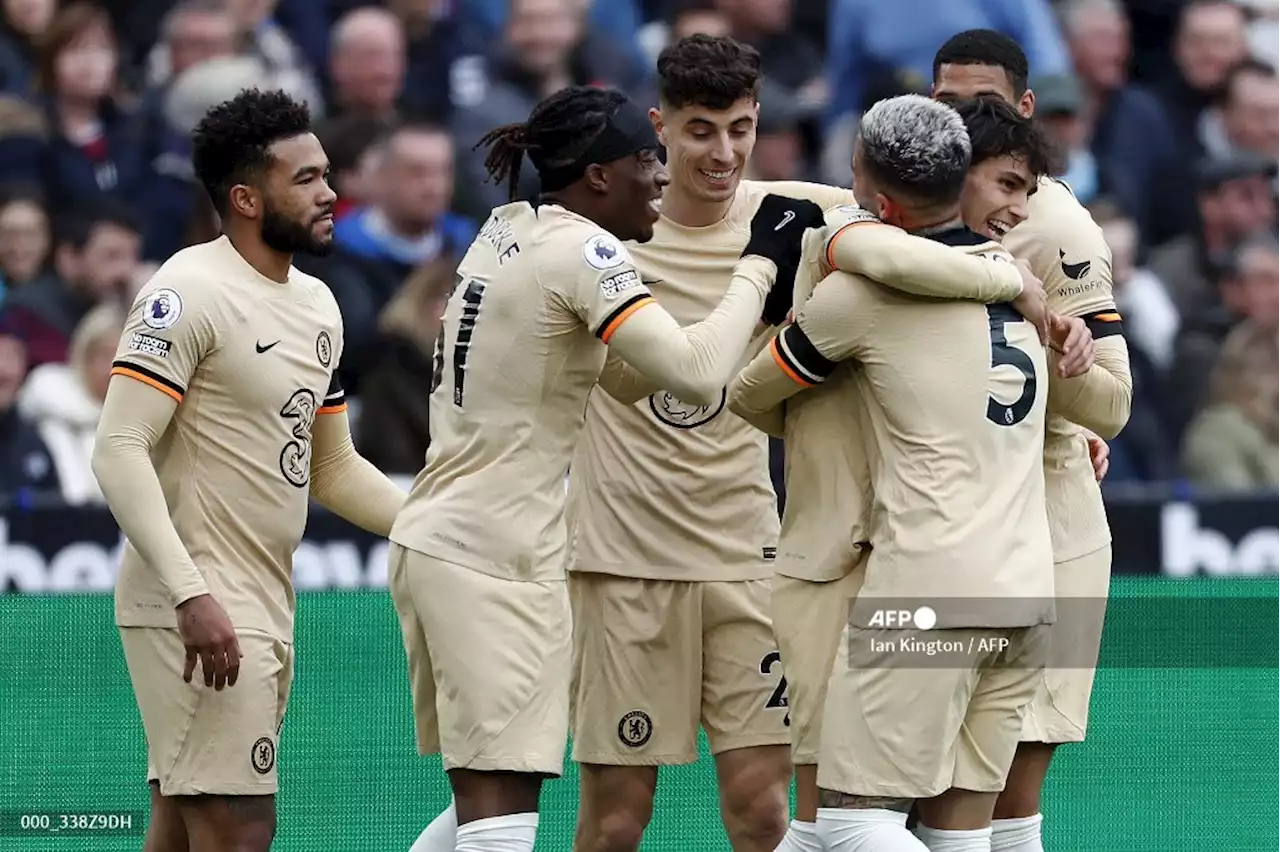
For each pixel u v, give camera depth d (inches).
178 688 605.9
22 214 1353.3
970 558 565.0
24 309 1328.7
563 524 622.5
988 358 575.5
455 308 619.2
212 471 609.3
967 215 607.8
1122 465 1435.8
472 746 595.8
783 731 699.4
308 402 627.8
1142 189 1593.3
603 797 712.4
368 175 1352.1
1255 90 1641.2
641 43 1582.2
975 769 596.7
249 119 612.1
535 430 606.9
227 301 607.5
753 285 609.0
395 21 1492.4
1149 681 1039.6
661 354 586.2
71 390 1314.0
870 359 579.2
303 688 984.9
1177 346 1483.8
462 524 602.2
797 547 615.5
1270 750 927.7
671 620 700.7
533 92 1494.8
